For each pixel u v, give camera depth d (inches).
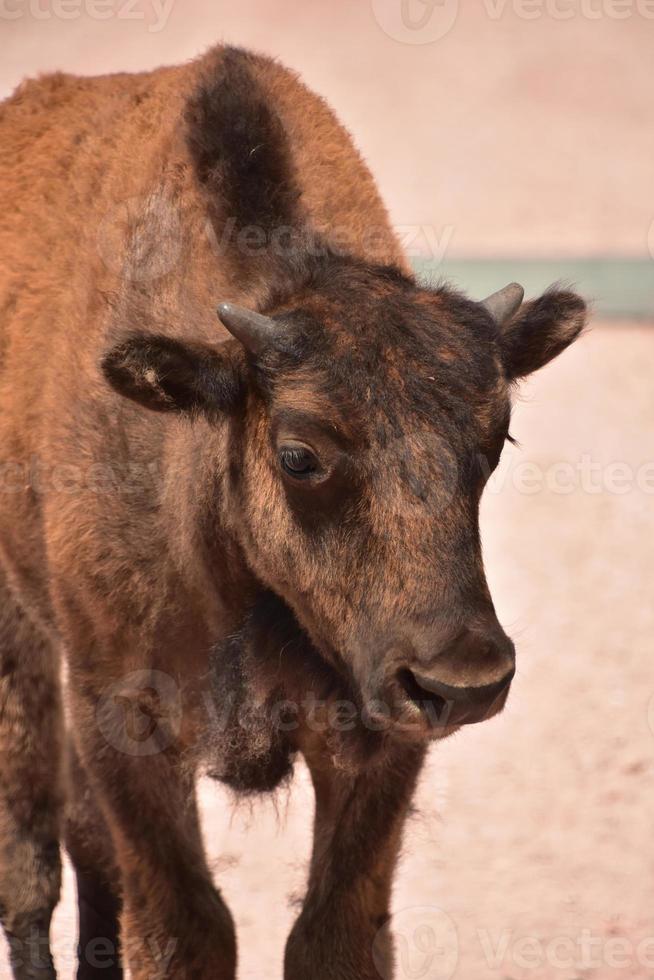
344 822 741.3
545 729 1181.1
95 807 858.1
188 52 3767.2
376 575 634.2
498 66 4101.9
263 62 883.4
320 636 684.1
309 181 803.4
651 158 3292.3
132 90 903.1
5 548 855.7
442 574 621.6
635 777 1112.8
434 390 642.8
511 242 2524.6
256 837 1047.0
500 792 1091.9
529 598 1421.0
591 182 3078.2
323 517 655.1
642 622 1370.6
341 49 4170.8
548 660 1290.6
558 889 963.3
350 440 641.0
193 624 750.5
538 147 3388.3
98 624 762.2
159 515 740.7
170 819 753.0
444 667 602.2
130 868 746.2
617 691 1236.5
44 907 844.0
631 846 1020.5
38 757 859.4
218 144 773.9
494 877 979.9
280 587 697.0
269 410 674.2
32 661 864.3
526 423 1893.5
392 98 3804.1
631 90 3902.6
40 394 825.5
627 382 2046.0
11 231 903.7
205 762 764.6
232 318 675.4
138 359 681.6
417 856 1005.2
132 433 758.5
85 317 808.9
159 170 815.1
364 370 645.3
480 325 672.4
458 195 2942.9
